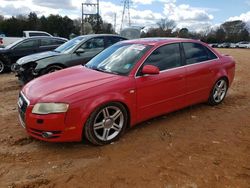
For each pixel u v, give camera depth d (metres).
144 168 3.98
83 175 3.83
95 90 4.41
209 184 3.65
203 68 6.02
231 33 82.12
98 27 54.00
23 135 5.01
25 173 3.90
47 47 12.61
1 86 9.13
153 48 5.28
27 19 70.00
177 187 3.59
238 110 6.44
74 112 4.20
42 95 4.35
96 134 4.49
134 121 4.96
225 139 4.93
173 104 5.53
